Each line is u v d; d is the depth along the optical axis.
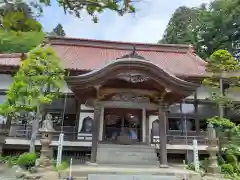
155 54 23.91
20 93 11.91
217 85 16.89
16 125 16.33
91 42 24.53
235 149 13.51
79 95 13.22
